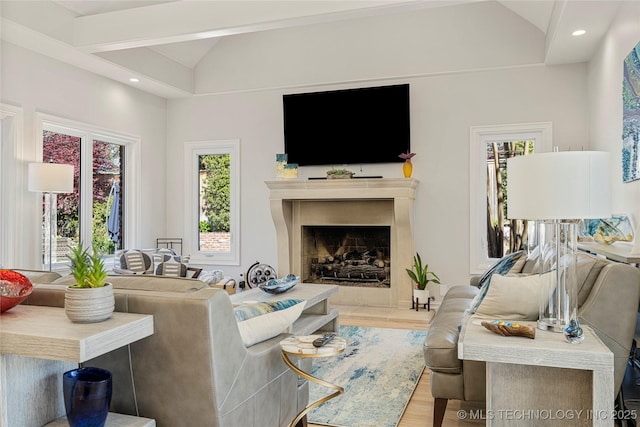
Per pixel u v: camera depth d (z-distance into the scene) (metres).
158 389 1.79
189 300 1.70
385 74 5.63
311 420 2.53
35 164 4.27
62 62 4.90
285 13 4.05
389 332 4.43
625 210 3.54
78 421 1.57
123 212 5.95
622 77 3.56
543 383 1.91
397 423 2.49
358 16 4.03
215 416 1.74
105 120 5.48
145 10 4.43
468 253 5.36
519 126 5.16
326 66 5.87
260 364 1.99
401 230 5.39
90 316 1.58
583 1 3.53
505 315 2.36
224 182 6.42
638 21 3.14
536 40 5.08
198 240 6.54
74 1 4.45
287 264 5.87
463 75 5.37
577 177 1.84
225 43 6.29
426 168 5.50
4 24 3.95
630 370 2.85
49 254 4.59
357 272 5.99
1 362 1.53
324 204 5.91
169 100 6.59
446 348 2.33
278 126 6.11
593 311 2.25
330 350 1.95
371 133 5.64
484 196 5.38
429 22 5.47
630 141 3.30
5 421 1.56
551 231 2.15
